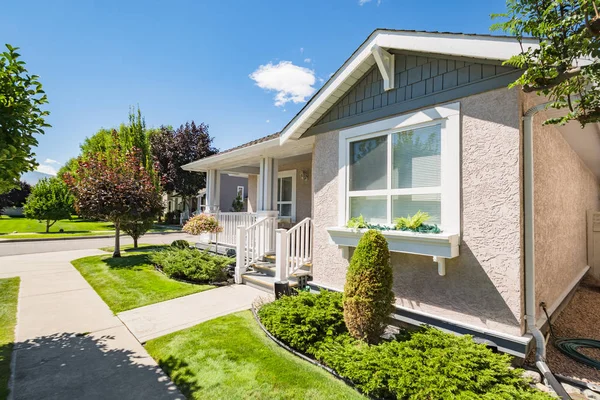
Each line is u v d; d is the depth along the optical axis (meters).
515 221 3.22
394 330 4.12
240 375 3.04
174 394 2.76
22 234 18.00
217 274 7.11
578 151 5.96
